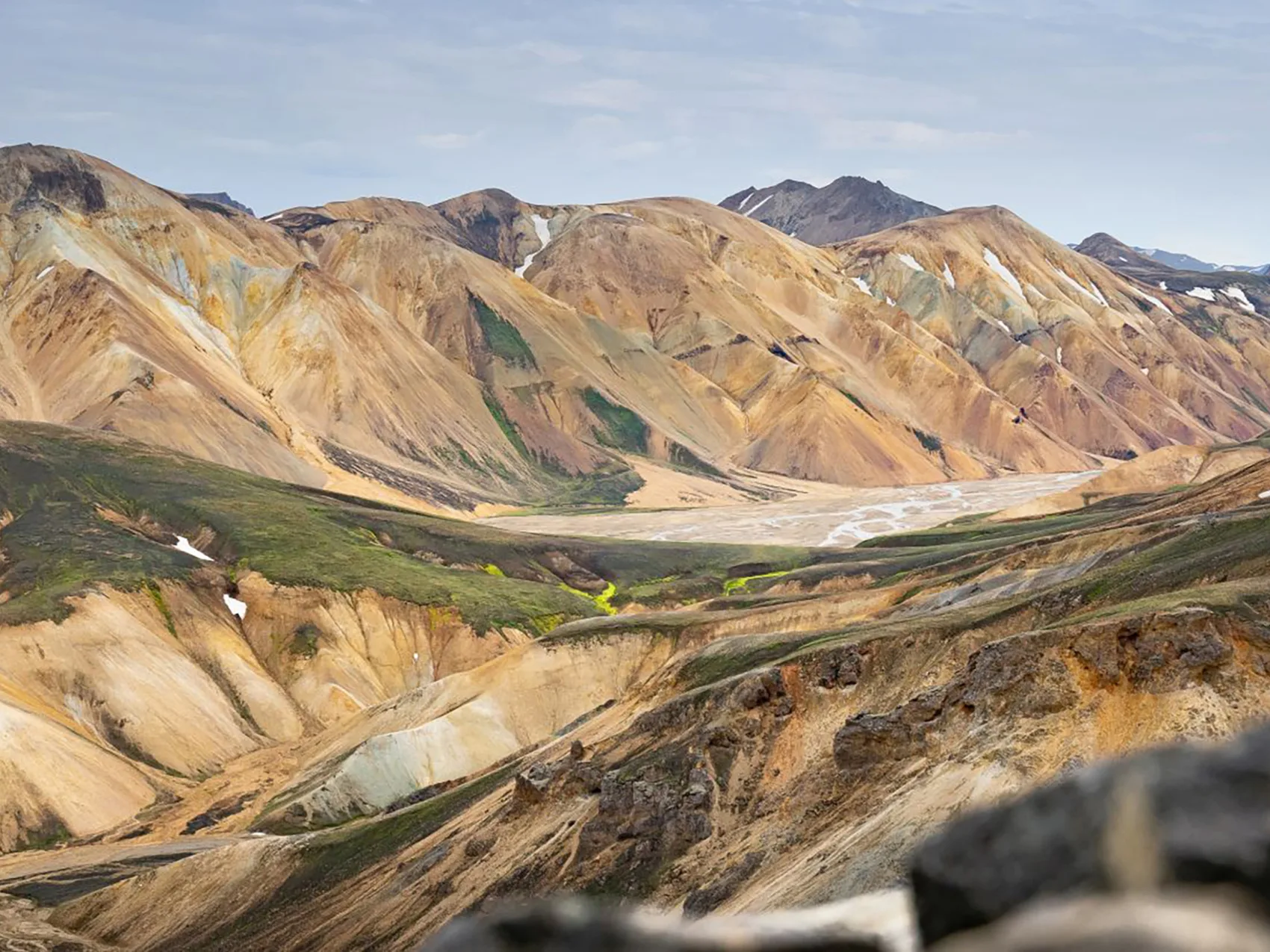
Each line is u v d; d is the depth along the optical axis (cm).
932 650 7962
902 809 6091
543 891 7419
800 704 7988
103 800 13612
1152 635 6128
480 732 13488
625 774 7838
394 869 9044
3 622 15975
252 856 10356
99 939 10169
